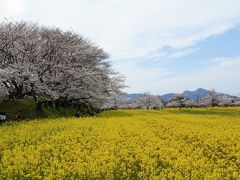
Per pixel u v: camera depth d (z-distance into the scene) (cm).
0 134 2592
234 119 3728
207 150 2031
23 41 4088
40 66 4081
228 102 9194
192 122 3381
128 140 2252
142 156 1777
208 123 3281
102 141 2195
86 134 2511
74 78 4225
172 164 1656
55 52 4309
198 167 1566
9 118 3747
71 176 1508
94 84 4412
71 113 4900
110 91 5184
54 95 3947
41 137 2452
